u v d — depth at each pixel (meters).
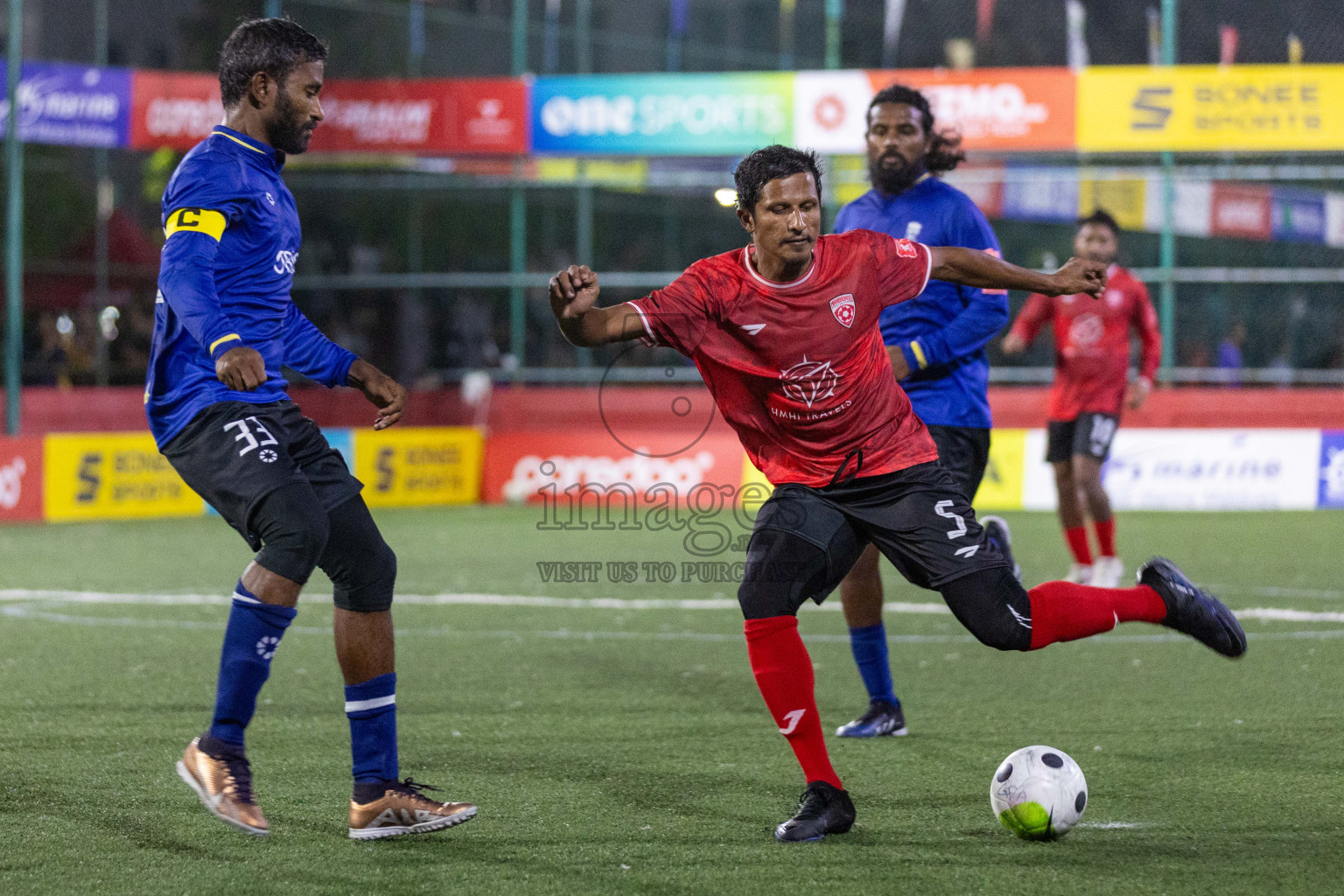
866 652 17.48
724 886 11.43
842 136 51.69
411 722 18.22
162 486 50.16
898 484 13.22
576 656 23.36
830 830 12.92
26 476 47.34
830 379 12.98
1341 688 20.20
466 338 66.00
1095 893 11.19
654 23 77.12
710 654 23.53
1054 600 13.12
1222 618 13.63
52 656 23.22
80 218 69.50
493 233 68.75
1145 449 50.75
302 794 14.48
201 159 12.57
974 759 16.12
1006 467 51.16
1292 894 11.16
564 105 53.50
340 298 65.88
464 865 12.05
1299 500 50.19
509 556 37.66
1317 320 64.31
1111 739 17.02
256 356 11.60
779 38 79.56
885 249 13.30
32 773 15.34
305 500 12.31
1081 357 30.69
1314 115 49.12
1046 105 50.19
